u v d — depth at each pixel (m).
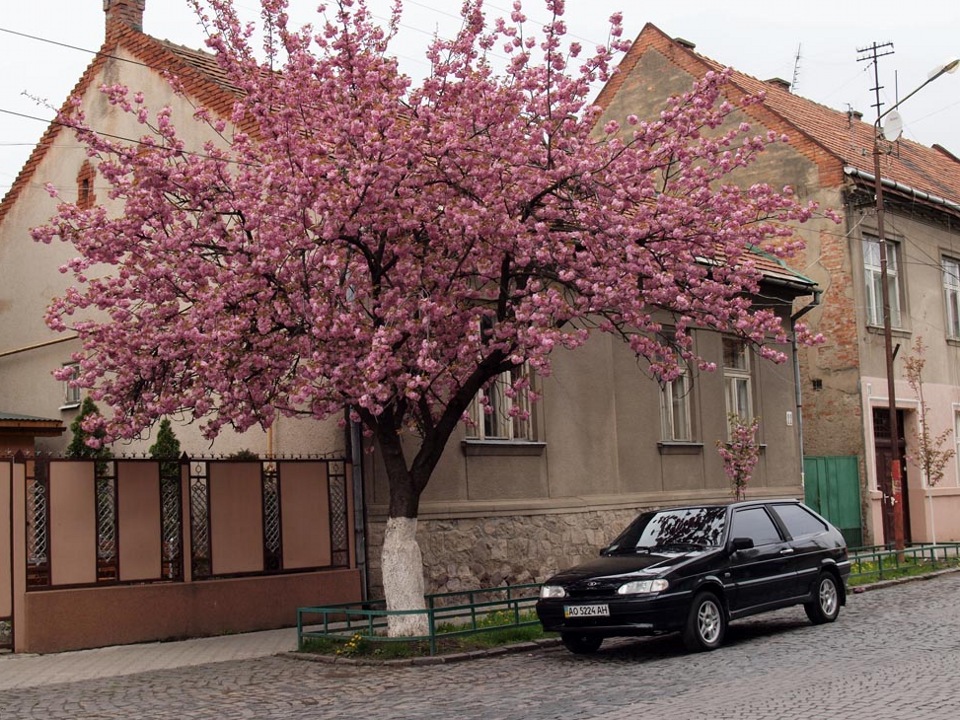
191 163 13.94
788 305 25.42
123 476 14.78
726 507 13.91
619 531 20.42
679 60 29.95
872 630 13.88
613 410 20.83
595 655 12.94
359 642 13.30
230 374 13.14
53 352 23.14
